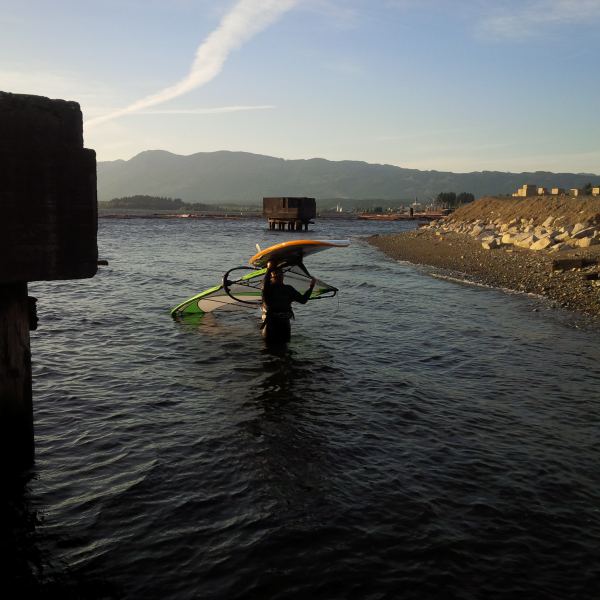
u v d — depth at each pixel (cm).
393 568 522
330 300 2059
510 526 596
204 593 486
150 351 1305
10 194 559
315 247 1236
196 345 1368
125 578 504
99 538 565
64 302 1961
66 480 679
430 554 544
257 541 562
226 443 799
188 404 957
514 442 816
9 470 655
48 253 587
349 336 1484
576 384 1091
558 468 735
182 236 7512
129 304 1952
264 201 10012
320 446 793
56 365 1168
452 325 1625
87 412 905
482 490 673
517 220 5456
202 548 550
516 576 514
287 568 521
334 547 554
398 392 1034
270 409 939
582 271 2455
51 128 578
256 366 1195
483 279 2634
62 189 589
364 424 878
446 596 486
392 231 9712
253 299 1681
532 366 1211
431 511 623
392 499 648
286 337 1387
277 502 639
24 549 545
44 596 480
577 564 533
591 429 870
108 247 5150
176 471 711
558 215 5050
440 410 944
